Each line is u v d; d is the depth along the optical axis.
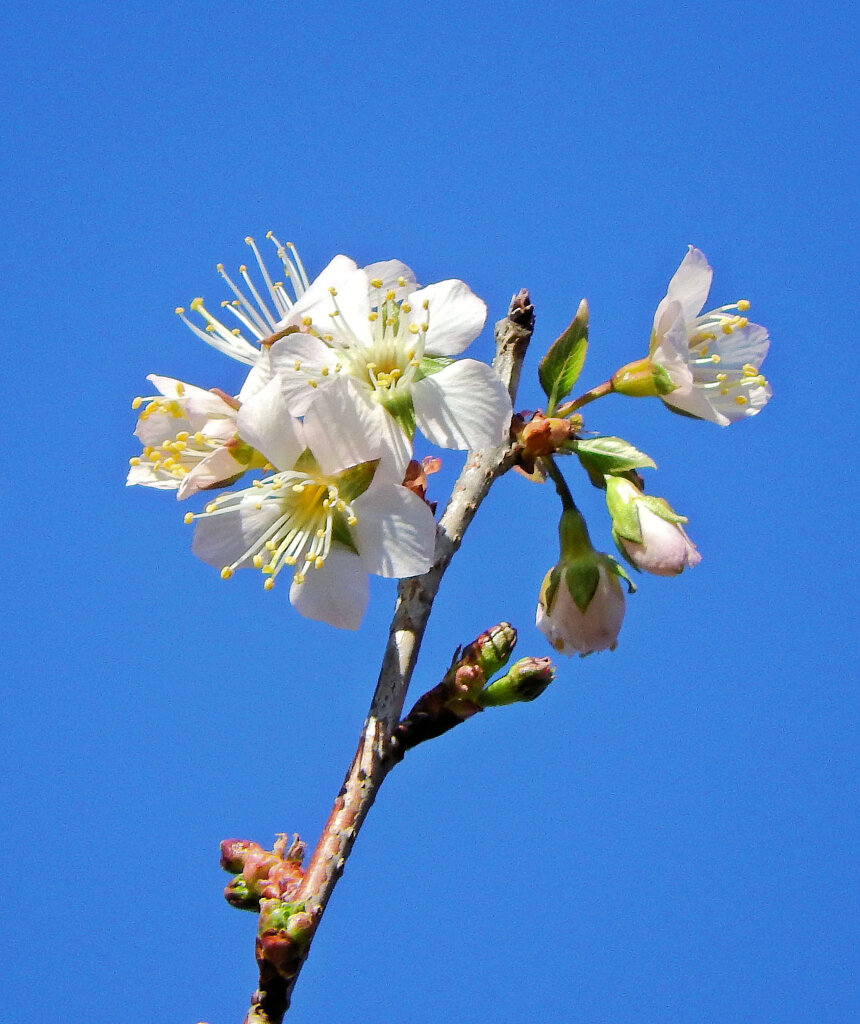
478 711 0.70
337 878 0.70
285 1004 0.69
